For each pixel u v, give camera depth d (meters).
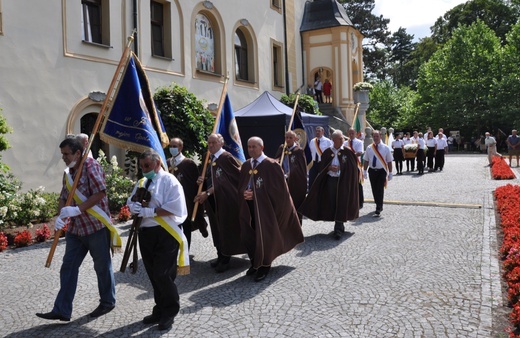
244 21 19.31
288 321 4.61
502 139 37.25
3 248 7.77
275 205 6.22
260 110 12.44
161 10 15.30
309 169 10.50
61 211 4.47
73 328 4.63
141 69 5.97
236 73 19.27
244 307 5.04
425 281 5.66
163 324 4.51
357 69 27.11
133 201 4.62
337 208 8.15
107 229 4.90
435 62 40.69
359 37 27.41
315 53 24.92
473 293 5.21
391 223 9.23
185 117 12.37
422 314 4.68
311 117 13.14
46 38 11.41
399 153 19.81
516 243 6.38
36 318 4.91
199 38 16.81
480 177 17.12
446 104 38.72
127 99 5.73
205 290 5.68
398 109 46.72
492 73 37.69
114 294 5.06
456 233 8.11
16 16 10.77
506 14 47.66
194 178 7.07
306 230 8.96
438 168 21.70
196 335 4.37
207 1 16.97
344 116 24.48
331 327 4.44
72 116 11.96
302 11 25.30
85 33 12.71
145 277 6.29
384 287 5.50
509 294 4.90
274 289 5.60
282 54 22.73
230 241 6.47
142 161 4.61
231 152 7.64
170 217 4.58
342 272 6.16
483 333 4.23
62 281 4.71
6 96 10.54
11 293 5.70
